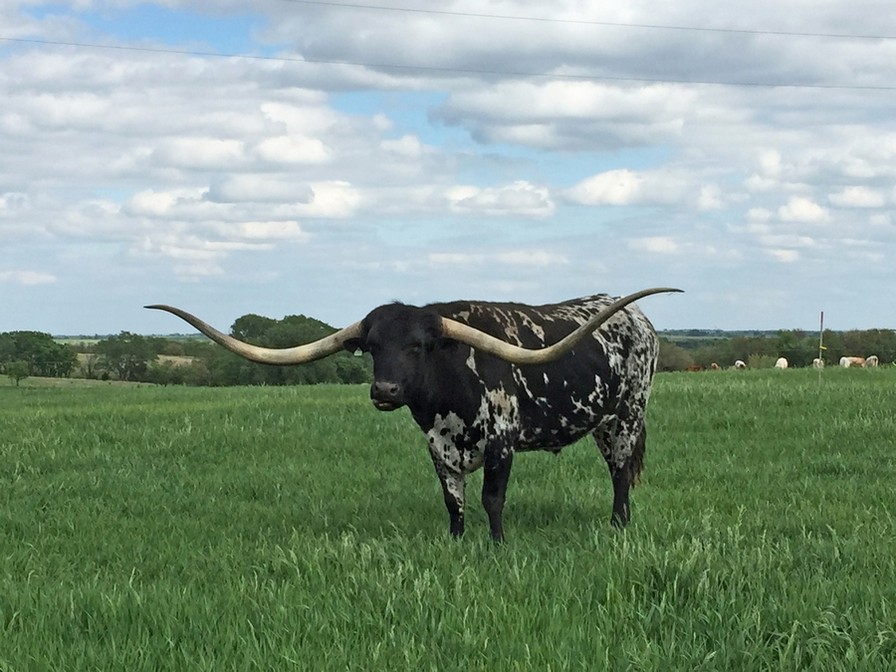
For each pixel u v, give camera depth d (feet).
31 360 259.39
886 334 201.67
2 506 35.01
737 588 20.59
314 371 175.52
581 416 32.22
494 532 29.43
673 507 34.17
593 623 19.15
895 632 18.11
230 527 31.01
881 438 49.21
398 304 28.89
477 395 29.19
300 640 18.89
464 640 18.38
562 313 33.06
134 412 63.26
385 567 23.34
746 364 177.88
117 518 33.24
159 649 18.39
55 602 21.30
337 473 41.93
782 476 39.42
